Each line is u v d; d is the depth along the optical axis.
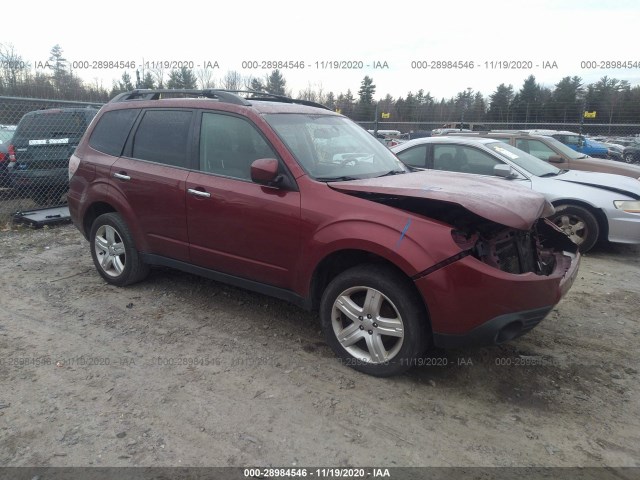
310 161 3.83
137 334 4.10
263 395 3.28
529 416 3.13
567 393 3.38
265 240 3.80
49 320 4.34
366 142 4.60
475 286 3.04
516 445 2.86
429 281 3.10
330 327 3.63
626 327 4.45
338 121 4.63
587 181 6.93
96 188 4.96
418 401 3.25
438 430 2.97
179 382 3.41
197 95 4.91
